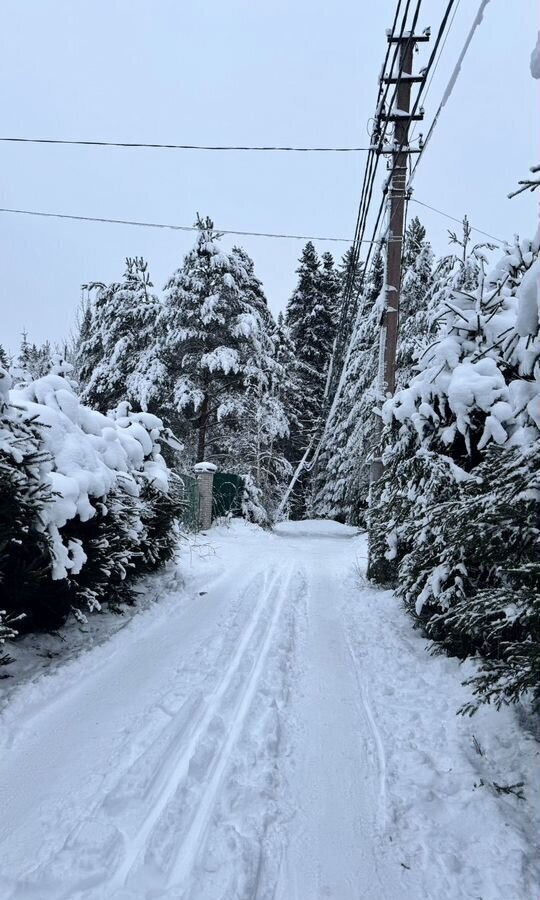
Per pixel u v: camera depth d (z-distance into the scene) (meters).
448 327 6.44
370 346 22.27
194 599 7.60
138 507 6.68
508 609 3.67
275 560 11.77
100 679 4.71
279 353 30.67
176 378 21.98
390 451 7.58
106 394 22.92
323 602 7.94
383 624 6.72
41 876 2.47
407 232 22.52
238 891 2.44
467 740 3.88
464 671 4.88
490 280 6.58
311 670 5.18
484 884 2.57
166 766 3.40
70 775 3.27
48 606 5.39
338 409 25.81
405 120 9.69
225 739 3.78
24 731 3.77
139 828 2.82
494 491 3.76
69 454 5.55
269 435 23.73
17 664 4.85
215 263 21.86
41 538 4.73
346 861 2.71
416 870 2.67
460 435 5.98
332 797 3.22
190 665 5.11
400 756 3.69
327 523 25.16
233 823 2.90
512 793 3.23
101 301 24.03
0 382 4.86
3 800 3.03
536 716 4.01
